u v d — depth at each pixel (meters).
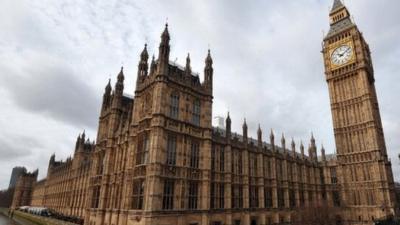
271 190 67.31
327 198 85.75
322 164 89.56
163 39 48.53
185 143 47.69
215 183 52.41
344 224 80.19
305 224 64.00
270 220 63.50
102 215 55.00
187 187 45.94
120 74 65.06
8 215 132.62
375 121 84.38
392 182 83.38
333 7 102.62
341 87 92.19
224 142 56.59
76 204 100.56
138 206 43.06
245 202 57.97
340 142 87.88
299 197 76.31
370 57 98.12
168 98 46.84
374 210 75.94
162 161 42.91
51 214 93.88
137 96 52.56
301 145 85.19
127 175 48.91
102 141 64.94
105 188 56.75
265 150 68.50
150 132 45.34
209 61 55.84
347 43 92.88
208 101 53.34
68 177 121.56
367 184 79.19
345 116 89.00
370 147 80.56
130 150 49.88
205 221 46.56
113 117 61.62
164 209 41.62
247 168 60.31
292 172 77.00
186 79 50.50
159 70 46.69
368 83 87.38
